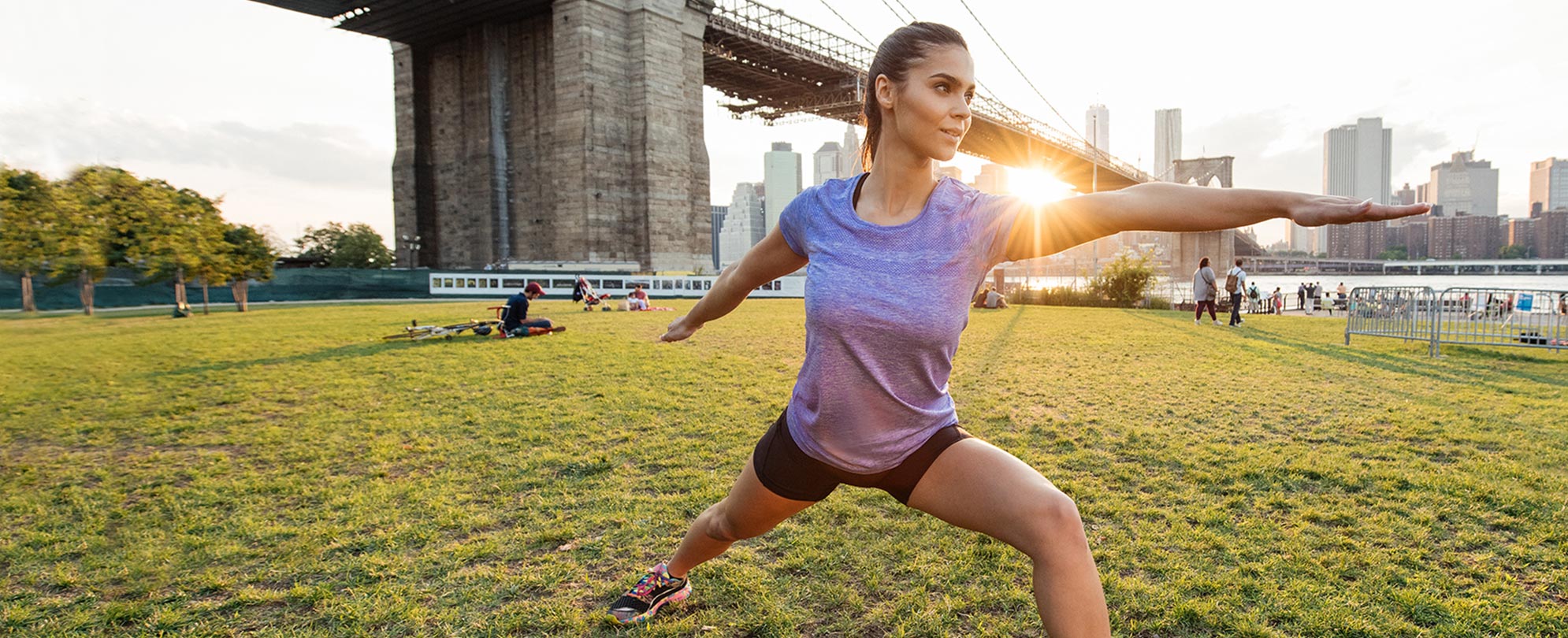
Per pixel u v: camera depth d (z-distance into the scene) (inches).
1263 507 154.9
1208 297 645.9
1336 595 115.3
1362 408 253.6
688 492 170.1
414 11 2038.6
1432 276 5187.0
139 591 125.7
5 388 330.6
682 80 2028.8
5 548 143.9
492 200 2146.9
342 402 287.4
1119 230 51.4
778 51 2331.4
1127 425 229.0
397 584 125.1
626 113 1946.4
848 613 113.4
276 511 163.3
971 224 57.2
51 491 181.9
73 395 312.5
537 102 2094.0
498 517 156.3
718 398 282.2
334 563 134.3
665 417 247.9
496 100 2153.1
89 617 117.3
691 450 205.8
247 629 112.9
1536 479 167.9
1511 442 203.0
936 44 54.7
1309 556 128.9
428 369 372.5
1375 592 115.6
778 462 71.2
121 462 208.1
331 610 116.4
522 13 2054.6
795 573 126.2
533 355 421.4
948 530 141.6
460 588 123.6
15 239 817.5
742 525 83.0
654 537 143.6
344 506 165.2
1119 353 420.5
